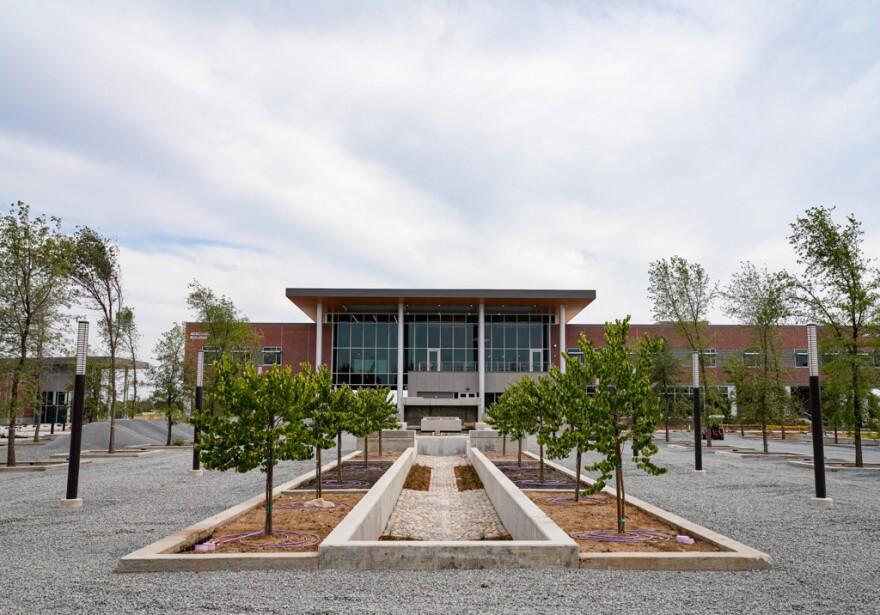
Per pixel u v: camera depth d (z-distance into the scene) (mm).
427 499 15891
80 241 28422
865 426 23578
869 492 16031
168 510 12695
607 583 7223
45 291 24297
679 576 7566
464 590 6926
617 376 10234
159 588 7039
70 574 7691
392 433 28453
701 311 37656
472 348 53031
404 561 7824
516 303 50531
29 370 24062
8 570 7934
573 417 10930
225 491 15508
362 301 49625
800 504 13633
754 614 6207
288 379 9922
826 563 8289
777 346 35406
